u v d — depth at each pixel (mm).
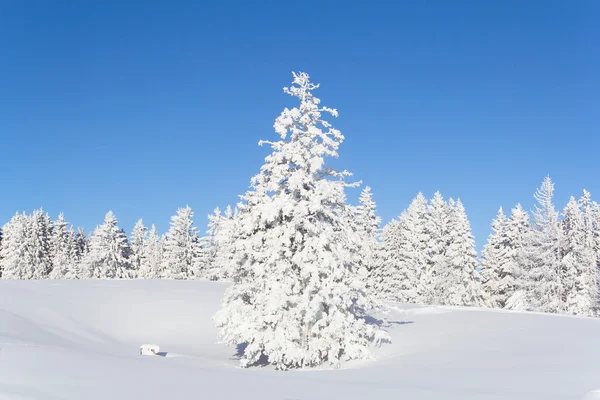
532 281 50312
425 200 62688
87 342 22375
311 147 20531
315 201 19203
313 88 20719
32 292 31656
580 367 11211
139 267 88750
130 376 9633
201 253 75812
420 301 54844
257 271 19109
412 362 14891
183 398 8031
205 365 16594
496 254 59969
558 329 18438
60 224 86750
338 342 18688
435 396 8750
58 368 9633
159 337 26953
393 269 58531
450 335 19375
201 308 31531
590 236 54656
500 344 16094
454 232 55031
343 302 18922
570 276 48906
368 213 61094
